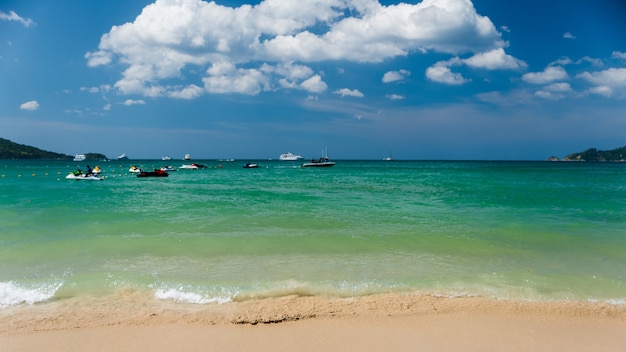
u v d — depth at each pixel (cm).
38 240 1240
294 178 5850
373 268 990
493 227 1517
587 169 10350
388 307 750
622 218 1764
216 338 629
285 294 809
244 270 964
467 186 3844
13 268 964
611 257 1116
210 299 779
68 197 2630
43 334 631
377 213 1873
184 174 7425
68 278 882
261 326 670
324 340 627
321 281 888
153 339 622
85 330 646
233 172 8450
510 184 4216
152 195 2836
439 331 662
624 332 669
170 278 894
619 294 833
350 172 8362
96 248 1151
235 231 1410
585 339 645
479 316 719
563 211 1978
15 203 2225
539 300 795
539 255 1129
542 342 633
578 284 887
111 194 2919
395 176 6462
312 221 1630
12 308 728
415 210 1995
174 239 1262
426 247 1198
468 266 1020
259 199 2547
